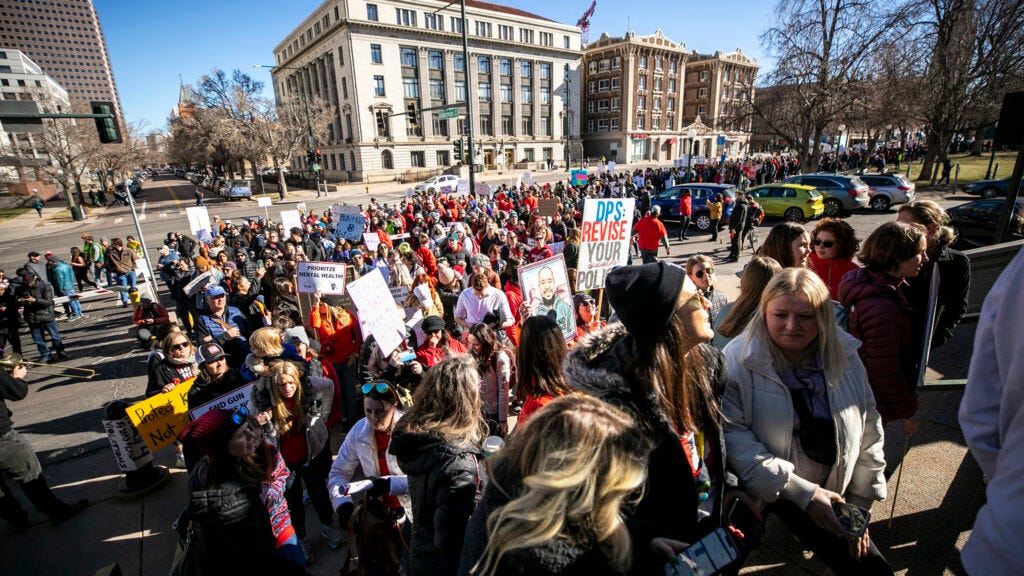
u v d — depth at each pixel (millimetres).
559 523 1043
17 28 176500
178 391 4074
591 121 75875
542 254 8172
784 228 3262
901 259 2287
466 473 1807
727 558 1150
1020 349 1016
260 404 3197
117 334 9766
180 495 4176
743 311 2637
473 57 56750
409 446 1874
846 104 22625
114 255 12219
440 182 36625
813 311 1773
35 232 28406
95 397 6590
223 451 2057
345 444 2768
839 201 17031
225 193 41531
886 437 3248
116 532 3760
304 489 4176
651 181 28266
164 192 57594
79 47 187000
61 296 11172
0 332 7992
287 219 15062
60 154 36188
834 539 1855
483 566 1224
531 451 1142
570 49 65125
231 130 39562
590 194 21938
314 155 41438
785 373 1894
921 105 22344
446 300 6766
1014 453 1029
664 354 1425
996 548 1005
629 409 1384
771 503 2047
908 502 2635
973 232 10500
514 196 22188
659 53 72250
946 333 3170
